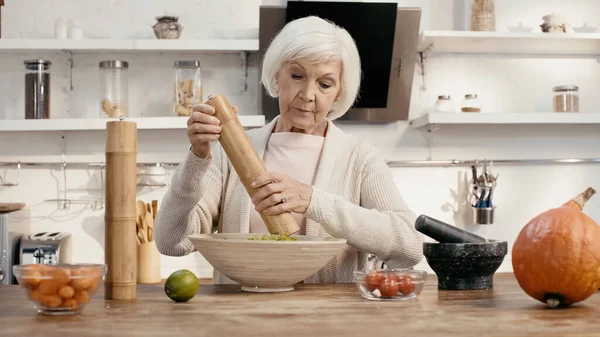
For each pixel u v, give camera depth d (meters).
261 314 1.12
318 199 1.56
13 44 3.27
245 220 1.80
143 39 3.37
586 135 3.76
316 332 0.97
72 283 1.10
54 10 3.54
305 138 1.88
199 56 3.60
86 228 3.54
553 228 1.19
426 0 3.66
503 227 3.71
